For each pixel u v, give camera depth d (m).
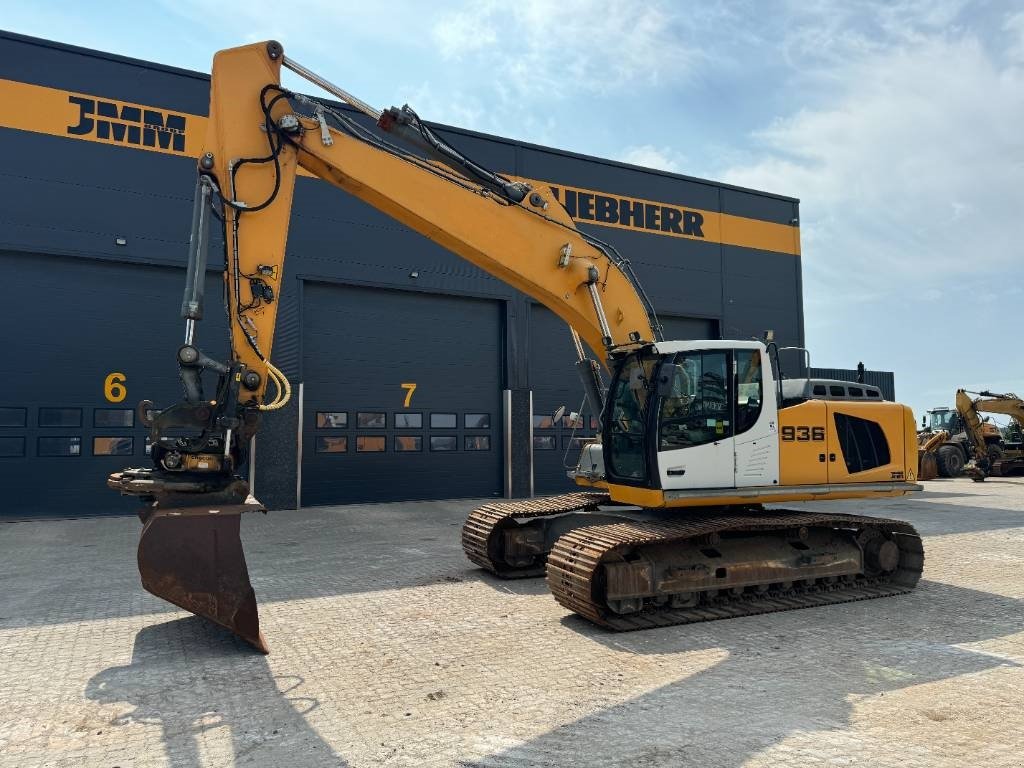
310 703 4.37
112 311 13.72
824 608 6.82
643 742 3.80
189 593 5.16
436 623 6.22
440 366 16.83
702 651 5.45
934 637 5.84
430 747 3.75
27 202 13.06
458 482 16.81
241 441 5.62
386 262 16.11
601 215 18.83
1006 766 3.52
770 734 3.90
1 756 3.66
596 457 8.13
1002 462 23.95
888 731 3.94
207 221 5.66
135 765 3.56
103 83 13.73
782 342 21.55
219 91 5.90
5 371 12.91
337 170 6.35
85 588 7.50
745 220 21.14
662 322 20.03
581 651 5.44
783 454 7.23
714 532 6.70
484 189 7.11
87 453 13.38
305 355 15.35
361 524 12.56
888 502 16.48
